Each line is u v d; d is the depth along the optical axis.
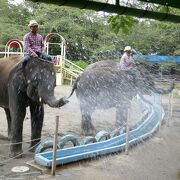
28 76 7.45
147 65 18.78
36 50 7.62
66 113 12.98
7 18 29.70
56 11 28.86
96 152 7.73
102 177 6.54
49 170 6.73
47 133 9.79
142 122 10.75
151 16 2.95
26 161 7.25
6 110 8.86
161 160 7.74
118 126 10.59
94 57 27.41
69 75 22.52
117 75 10.49
